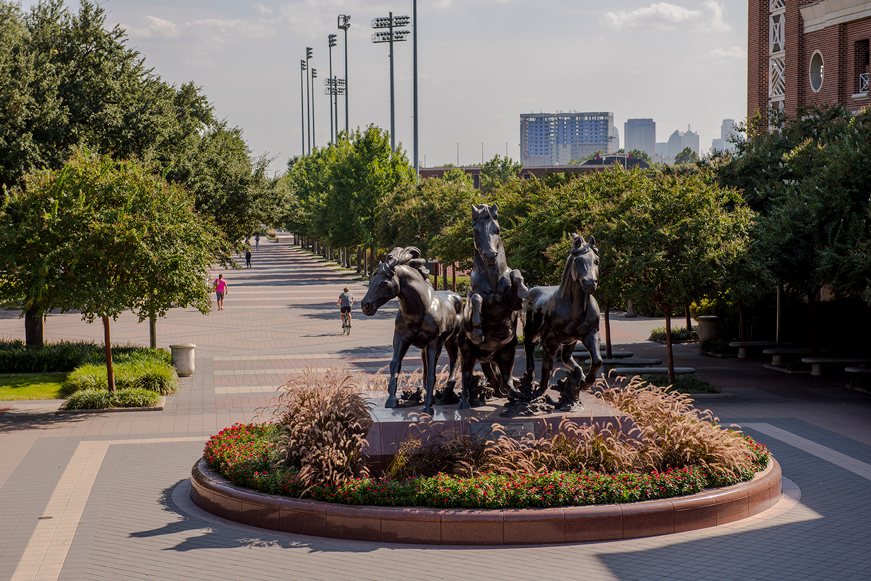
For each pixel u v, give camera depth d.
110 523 10.76
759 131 29.89
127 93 27.48
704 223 18.92
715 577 8.77
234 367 24.20
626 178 23.58
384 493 10.30
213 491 11.15
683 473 10.84
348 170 56.88
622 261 18.86
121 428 16.39
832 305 26.34
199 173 32.69
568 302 11.52
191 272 19.28
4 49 23.38
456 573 8.91
